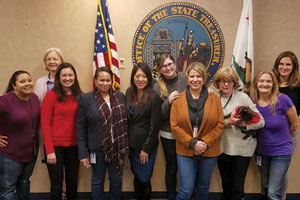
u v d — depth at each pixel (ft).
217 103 6.25
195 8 8.24
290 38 8.28
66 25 8.34
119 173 6.63
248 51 7.69
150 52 8.38
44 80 7.65
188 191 6.20
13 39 8.34
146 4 8.24
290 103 6.35
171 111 6.43
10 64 8.41
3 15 8.25
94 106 6.40
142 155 6.67
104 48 7.89
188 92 6.34
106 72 6.36
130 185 8.73
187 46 8.34
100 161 6.51
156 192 8.75
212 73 8.43
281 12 8.21
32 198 8.75
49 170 6.94
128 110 6.78
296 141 7.38
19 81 6.11
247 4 7.72
